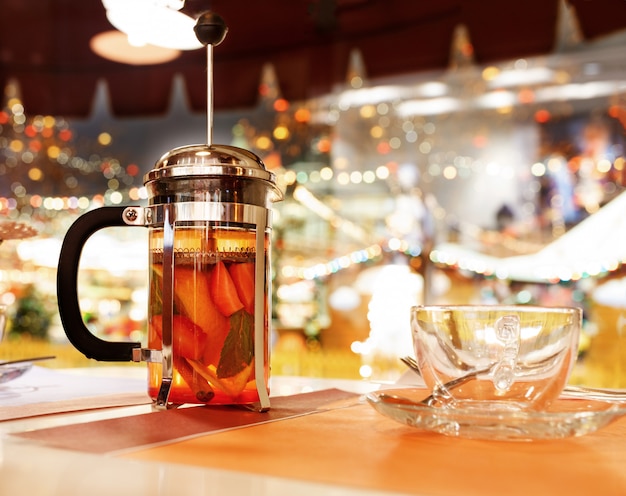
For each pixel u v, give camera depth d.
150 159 4.84
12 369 0.65
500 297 4.02
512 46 2.49
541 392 0.46
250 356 0.53
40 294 4.30
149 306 0.56
